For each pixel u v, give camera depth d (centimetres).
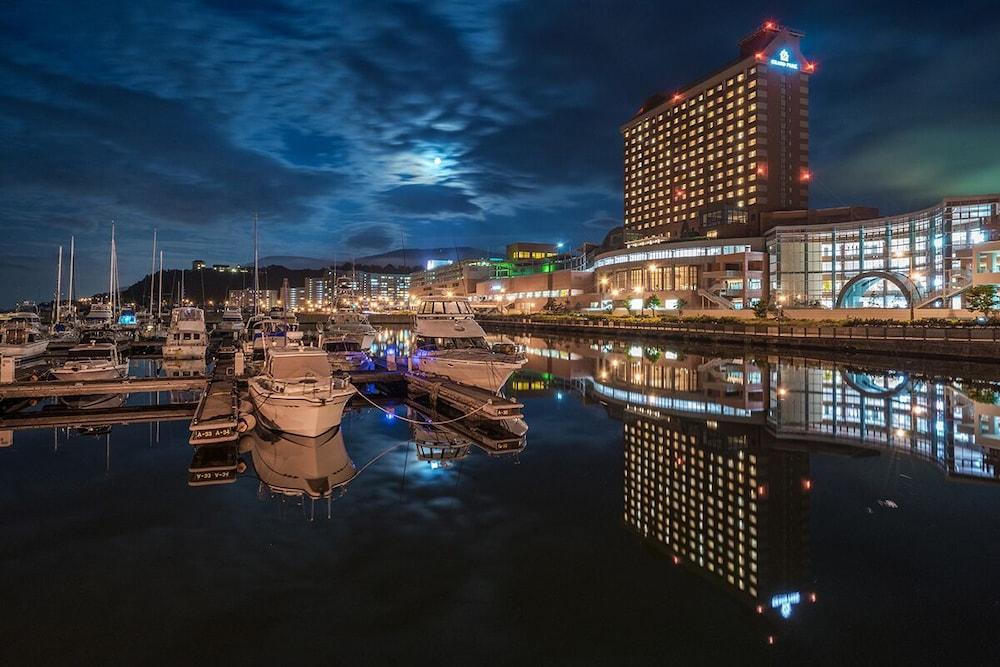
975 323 5469
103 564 1166
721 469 1845
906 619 972
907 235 9112
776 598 1043
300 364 2531
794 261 10394
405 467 1862
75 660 867
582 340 8562
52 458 1952
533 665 862
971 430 2394
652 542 1276
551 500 1554
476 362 3092
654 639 926
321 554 1218
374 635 933
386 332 12106
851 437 2280
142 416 2708
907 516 1425
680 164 16338
